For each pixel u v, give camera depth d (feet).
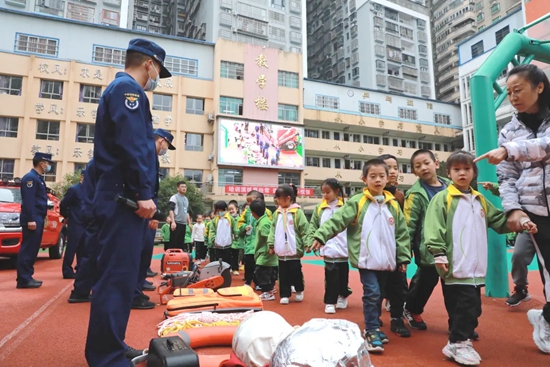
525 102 7.83
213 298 11.25
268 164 84.94
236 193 81.46
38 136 74.02
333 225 9.49
